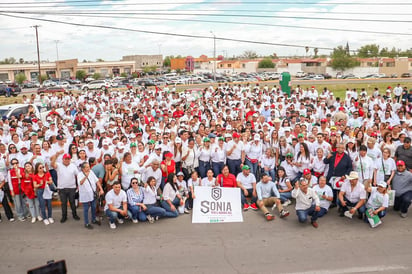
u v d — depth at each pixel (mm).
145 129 13031
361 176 9383
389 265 6637
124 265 6789
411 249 7254
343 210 9031
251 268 6613
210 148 10680
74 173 8844
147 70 97500
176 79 59062
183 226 8648
